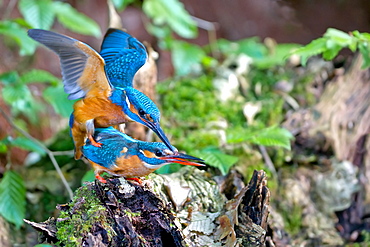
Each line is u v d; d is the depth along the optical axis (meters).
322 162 8.40
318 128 8.56
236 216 5.87
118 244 5.12
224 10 14.06
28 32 5.03
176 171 6.98
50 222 5.33
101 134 5.50
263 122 9.22
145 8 10.41
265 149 8.28
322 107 8.83
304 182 8.17
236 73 10.45
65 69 5.28
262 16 13.93
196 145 8.27
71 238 4.98
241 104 9.66
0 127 10.37
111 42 6.34
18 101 8.60
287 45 11.72
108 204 5.23
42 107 11.06
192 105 9.50
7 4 11.95
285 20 13.77
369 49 7.23
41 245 5.09
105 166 5.25
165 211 5.47
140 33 13.33
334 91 8.98
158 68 12.88
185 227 5.89
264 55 11.20
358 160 8.43
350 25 12.80
